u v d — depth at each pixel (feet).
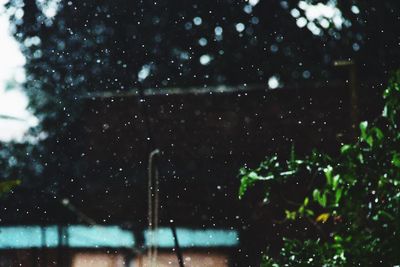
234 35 59.16
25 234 32.04
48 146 37.19
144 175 34.63
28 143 37.04
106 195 34.01
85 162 35.86
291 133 34.09
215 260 30.35
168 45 59.77
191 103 35.68
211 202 31.99
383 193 10.13
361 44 30.83
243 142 34.86
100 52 53.31
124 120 36.35
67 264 31.09
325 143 33.37
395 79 10.00
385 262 9.77
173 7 59.26
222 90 35.50
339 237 10.69
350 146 10.36
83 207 33.47
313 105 34.24
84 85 53.21
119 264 30.60
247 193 29.94
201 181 33.47
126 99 36.58
